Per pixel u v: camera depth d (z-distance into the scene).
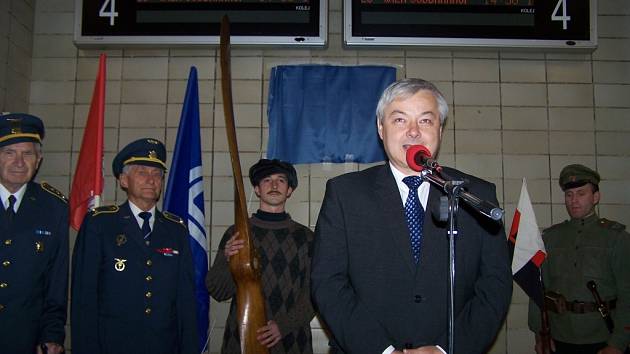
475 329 1.39
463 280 1.46
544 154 3.29
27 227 2.11
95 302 2.10
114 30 3.17
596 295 2.65
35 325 2.07
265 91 3.30
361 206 1.54
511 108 3.32
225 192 3.22
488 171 3.27
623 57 3.37
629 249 2.64
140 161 2.33
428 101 1.52
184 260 2.35
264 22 3.16
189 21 3.16
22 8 3.22
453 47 3.22
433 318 1.41
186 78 3.32
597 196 2.89
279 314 2.45
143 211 2.33
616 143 3.31
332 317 1.41
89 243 2.17
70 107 3.31
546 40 3.18
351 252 1.51
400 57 3.33
